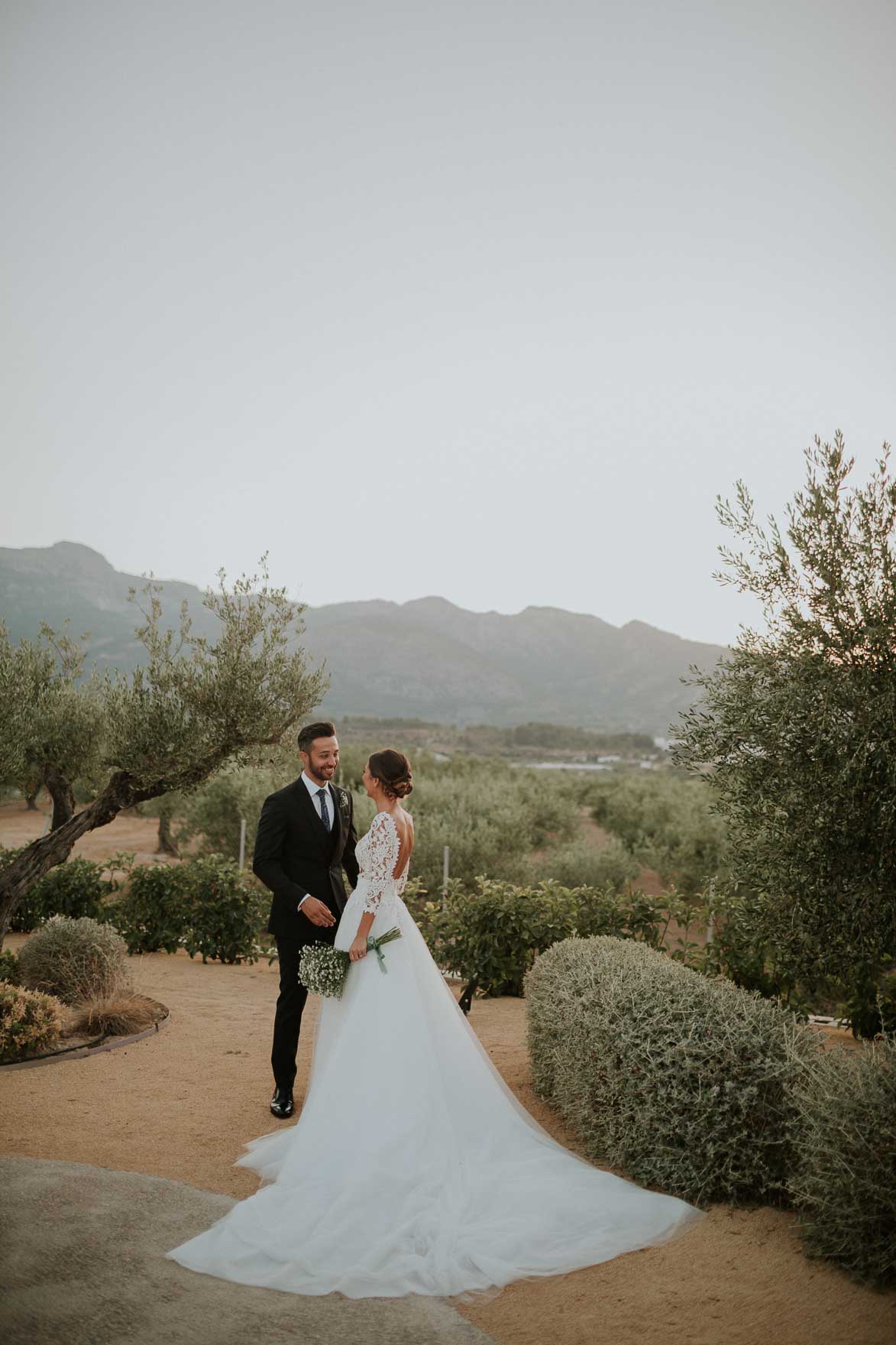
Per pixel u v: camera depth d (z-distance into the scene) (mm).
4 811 32500
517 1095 5301
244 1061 6023
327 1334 2857
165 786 7438
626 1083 4113
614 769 93750
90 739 8875
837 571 4402
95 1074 5629
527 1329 2932
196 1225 3594
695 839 20000
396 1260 3330
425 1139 3992
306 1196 3740
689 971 4820
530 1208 3744
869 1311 2969
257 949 11328
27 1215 3588
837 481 4480
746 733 4598
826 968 4719
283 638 7402
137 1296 3041
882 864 4312
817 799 4430
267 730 7238
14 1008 5914
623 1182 3969
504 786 27797
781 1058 3918
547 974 5215
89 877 11164
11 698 7801
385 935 4473
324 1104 4137
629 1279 3240
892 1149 3182
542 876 19438
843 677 4367
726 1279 3217
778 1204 3809
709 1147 3807
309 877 5117
